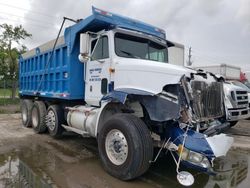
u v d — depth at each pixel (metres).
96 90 5.91
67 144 6.84
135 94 4.57
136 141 4.17
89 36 5.94
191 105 4.29
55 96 7.22
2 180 4.35
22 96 10.47
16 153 5.96
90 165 5.16
